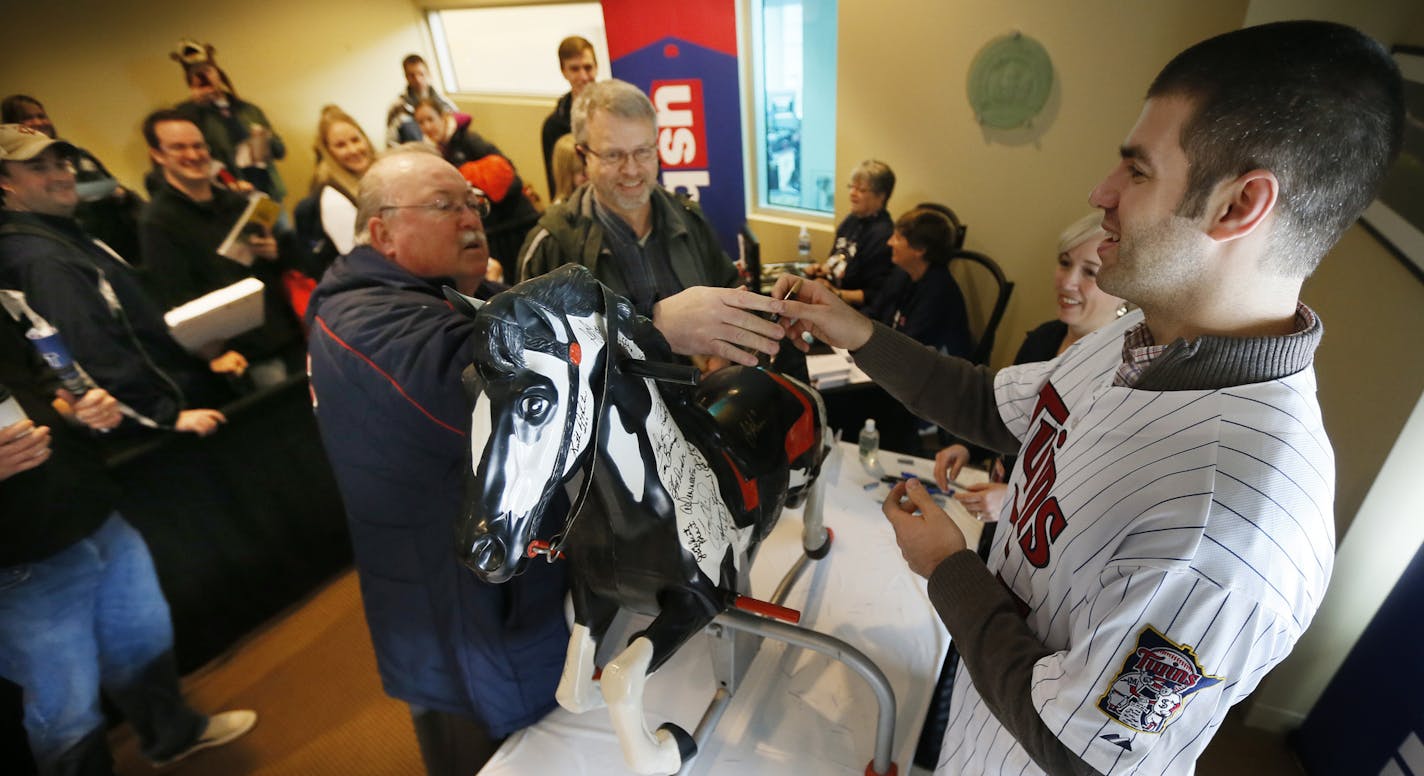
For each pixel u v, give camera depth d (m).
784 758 1.03
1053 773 0.61
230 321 2.13
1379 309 1.24
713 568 0.85
